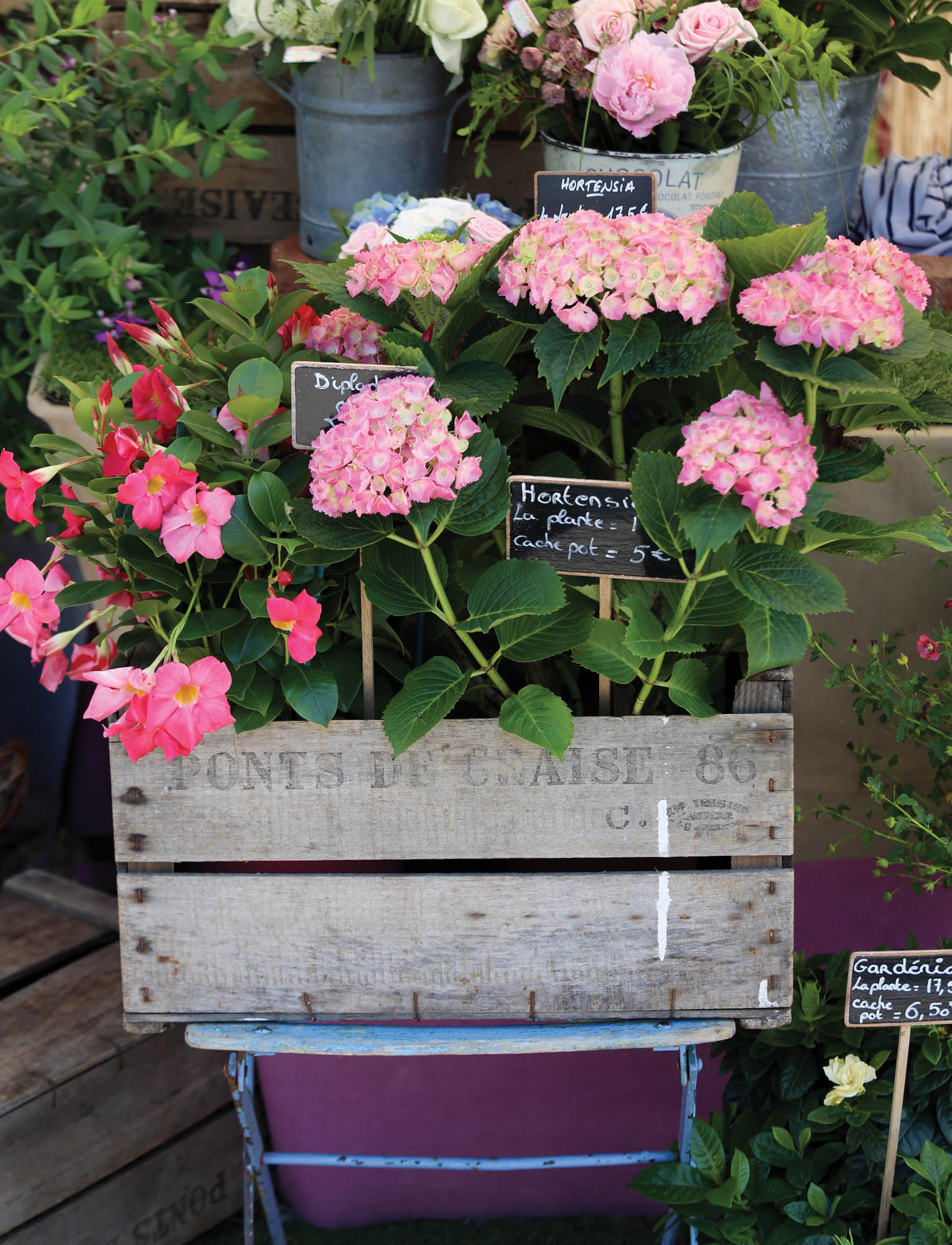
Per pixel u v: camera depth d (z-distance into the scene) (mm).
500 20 1713
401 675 1200
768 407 1003
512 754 1122
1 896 1976
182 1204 1743
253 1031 1189
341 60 1765
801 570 1019
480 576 1096
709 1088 1727
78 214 1947
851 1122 1373
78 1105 1581
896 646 1628
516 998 1178
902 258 1096
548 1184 1786
